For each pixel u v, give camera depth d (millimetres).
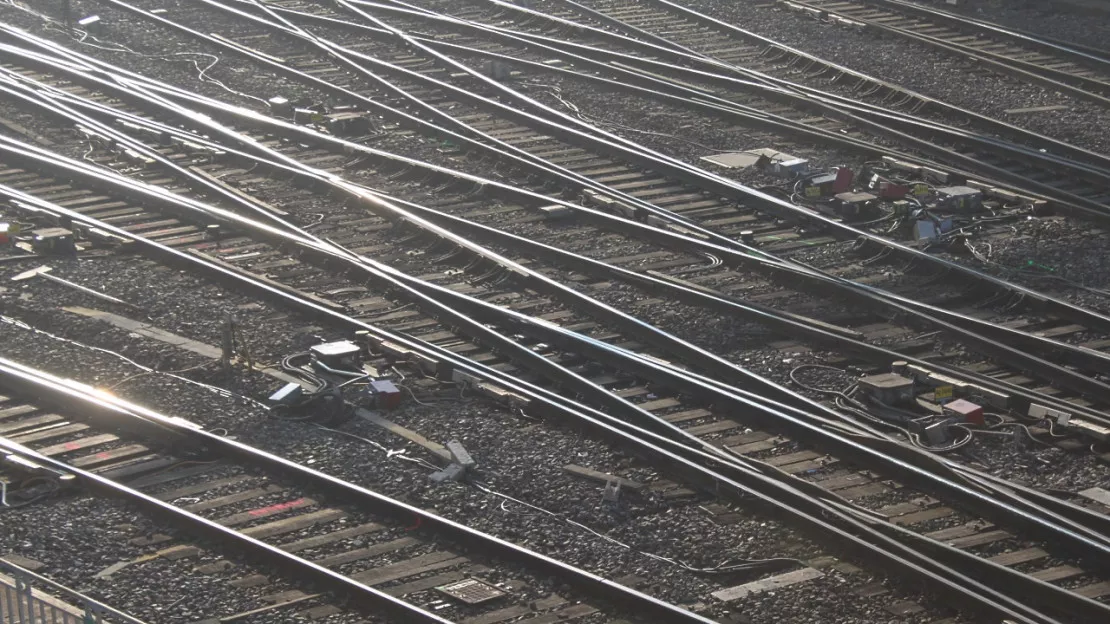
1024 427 54219
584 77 94625
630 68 97250
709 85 94625
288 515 48188
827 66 96938
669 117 88625
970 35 104438
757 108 90938
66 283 65688
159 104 87250
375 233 72188
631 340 61531
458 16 108125
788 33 104250
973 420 54562
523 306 64188
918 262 68688
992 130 86875
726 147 84438
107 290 65250
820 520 47531
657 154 80875
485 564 45625
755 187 78375
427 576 45000
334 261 67812
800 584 44875
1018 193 77250
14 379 56344
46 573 44719
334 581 43812
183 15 105938
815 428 52844
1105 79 95875
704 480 50000
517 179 79375
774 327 62312
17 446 51719
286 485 50031
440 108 89750
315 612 43062
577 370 58906
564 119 86875
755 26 105625
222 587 44219
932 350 60719
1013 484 50312
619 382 58094
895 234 73625
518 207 75500
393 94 91375
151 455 52156
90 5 107625
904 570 44438
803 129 85375
